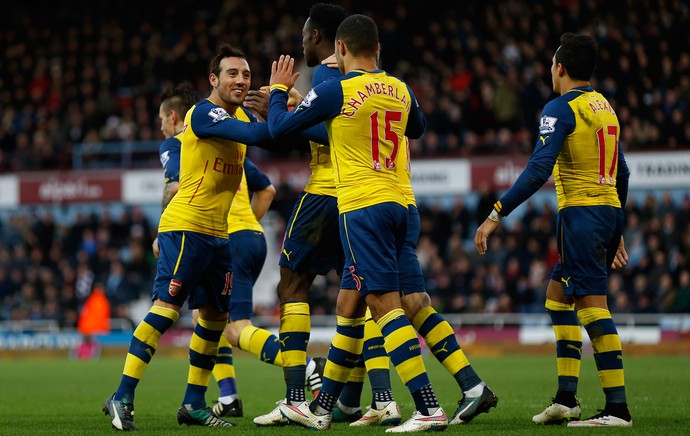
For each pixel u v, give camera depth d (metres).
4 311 82.31
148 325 23.80
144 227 84.38
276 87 22.44
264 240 29.81
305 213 23.75
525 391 36.59
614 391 22.66
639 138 75.19
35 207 94.50
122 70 99.88
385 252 21.19
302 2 100.38
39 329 78.75
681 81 78.81
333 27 24.20
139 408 31.81
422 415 21.03
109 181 87.94
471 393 22.80
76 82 100.38
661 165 74.12
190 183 24.17
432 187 79.75
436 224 77.19
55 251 85.69
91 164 91.00
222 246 24.67
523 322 69.81
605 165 23.22
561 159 23.30
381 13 96.50
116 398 23.47
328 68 23.78
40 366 62.34
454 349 23.09
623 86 79.81
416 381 21.02
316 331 72.31
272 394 37.81
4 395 38.31
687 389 35.56
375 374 24.66
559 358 24.52
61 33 108.31
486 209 76.88
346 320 23.11
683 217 69.94
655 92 77.81
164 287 24.00
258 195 29.80
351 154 21.38
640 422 23.73
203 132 23.53
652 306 66.31
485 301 71.19
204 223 24.17
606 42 81.50
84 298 80.81
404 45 89.88
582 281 22.98
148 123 92.88
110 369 58.09
